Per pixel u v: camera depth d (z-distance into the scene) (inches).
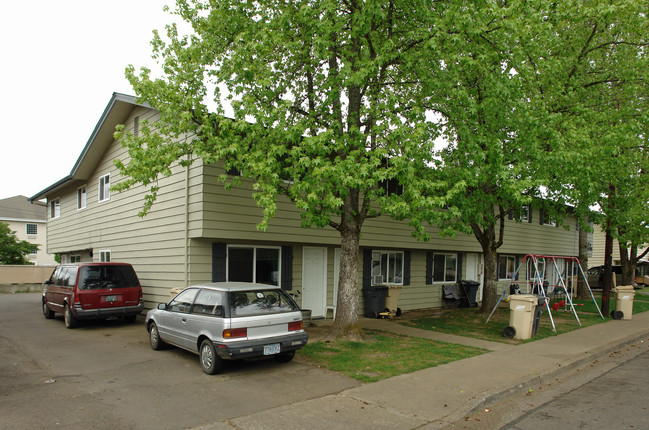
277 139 340.2
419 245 657.6
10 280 1029.2
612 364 355.9
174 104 358.9
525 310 429.1
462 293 753.0
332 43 367.6
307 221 363.9
